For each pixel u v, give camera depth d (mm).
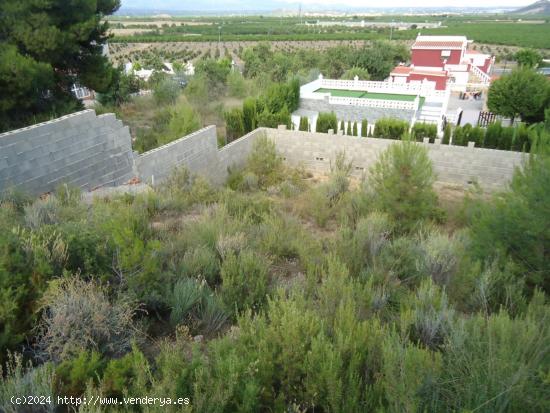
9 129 11969
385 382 3008
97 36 15320
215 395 2893
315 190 11016
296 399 3244
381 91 26219
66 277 4031
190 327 4566
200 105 21906
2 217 5672
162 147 11141
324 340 3439
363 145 14250
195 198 9617
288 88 21391
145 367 3221
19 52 12664
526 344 3295
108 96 21094
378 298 4824
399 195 8562
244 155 15047
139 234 6109
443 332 3881
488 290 5102
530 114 22547
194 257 5668
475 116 27719
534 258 5406
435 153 13430
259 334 3664
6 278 3949
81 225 5305
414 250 6336
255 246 6672
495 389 2803
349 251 6391
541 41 88062
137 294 4562
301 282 5418
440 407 2824
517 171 6172
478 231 6281
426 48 37375
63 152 8742
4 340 3445
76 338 3600
